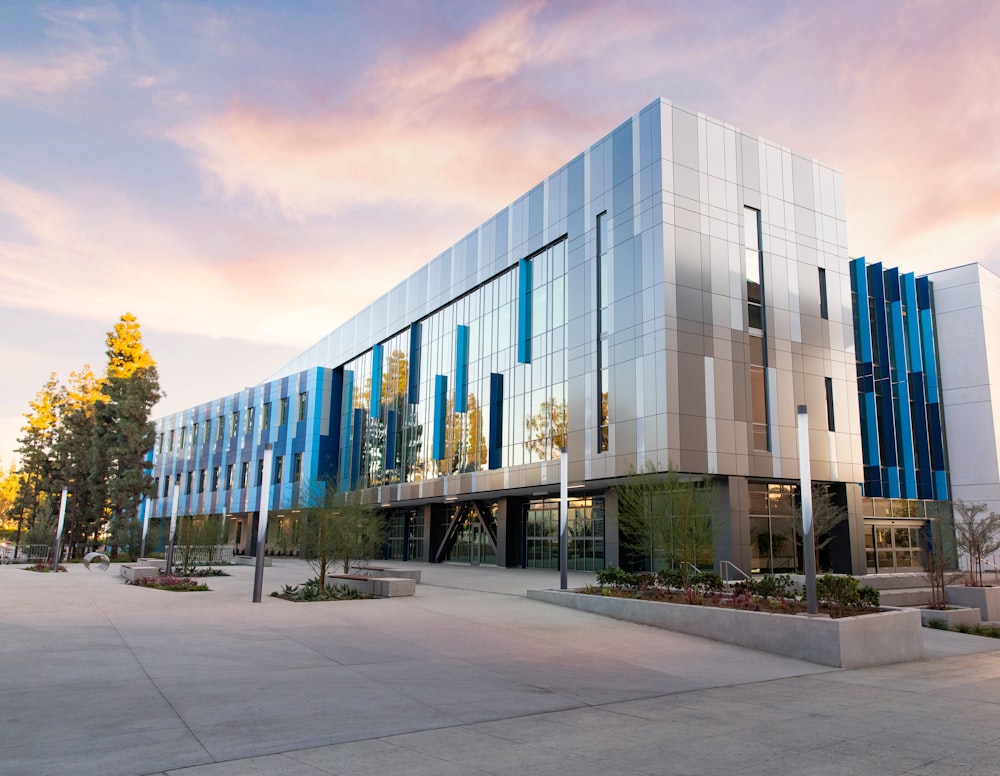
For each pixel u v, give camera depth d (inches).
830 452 1232.2
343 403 2210.9
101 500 1665.8
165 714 289.9
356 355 2143.2
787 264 1253.1
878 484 1411.2
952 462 1595.7
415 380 1822.1
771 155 1274.6
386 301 1991.9
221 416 2667.3
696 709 339.6
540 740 273.7
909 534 1467.8
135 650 426.9
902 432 1517.0
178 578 917.2
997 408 1574.8
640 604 628.7
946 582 946.1
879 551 1412.4
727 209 1194.0
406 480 1791.3
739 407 1139.9
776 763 249.9
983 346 1585.9
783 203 1270.9
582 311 1250.0
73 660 391.5
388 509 1966.0
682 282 1116.5
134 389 1701.5
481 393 1531.7
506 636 536.4
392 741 266.2
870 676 445.7
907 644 522.9
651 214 1138.7
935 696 381.1
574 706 336.8
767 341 1197.1
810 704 356.8
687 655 497.0
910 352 1595.7
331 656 435.2
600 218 1248.8
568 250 1302.9
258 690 339.6
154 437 1739.7
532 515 1473.9
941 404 1625.2
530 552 1467.8
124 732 262.8
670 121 1157.1
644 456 1088.8
